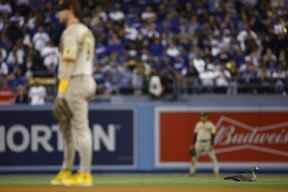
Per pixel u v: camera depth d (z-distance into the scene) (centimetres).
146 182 2873
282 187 2234
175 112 3659
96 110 3609
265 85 3906
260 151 3694
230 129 3684
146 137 3647
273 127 3706
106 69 4050
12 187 1927
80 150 1878
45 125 3572
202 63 4203
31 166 3556
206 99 3831
